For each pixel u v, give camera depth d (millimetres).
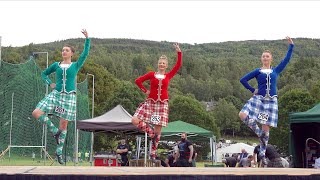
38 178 6434
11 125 31312
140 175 6570
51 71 10477
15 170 6988
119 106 22938
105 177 6504
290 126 17188
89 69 70875
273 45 155250
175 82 103875
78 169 7355
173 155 19609
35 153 31844
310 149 17078
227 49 165000
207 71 118438
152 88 11047
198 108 68625
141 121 11023
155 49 156625
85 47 10422
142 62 108500
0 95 32500
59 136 10344
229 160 23094
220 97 106312
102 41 155875
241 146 40469
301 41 158750
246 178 6852
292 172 7242
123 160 20250
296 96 61688
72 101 10312
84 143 36469
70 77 10336
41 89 32875
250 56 154750
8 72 32531
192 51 165500
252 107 10766
